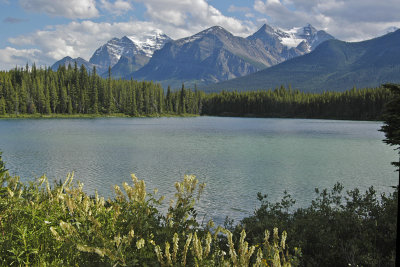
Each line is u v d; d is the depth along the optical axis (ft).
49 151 150.30
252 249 10.29
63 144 179.63
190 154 146.10
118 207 12.61
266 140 217.97
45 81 568.00
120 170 103.81
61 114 537.65
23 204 14.44
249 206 63.21
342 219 26.40
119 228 11.97
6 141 192.24
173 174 98.02
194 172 102.42
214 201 66.80
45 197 15.64
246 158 136.05
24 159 125.70
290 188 81.46
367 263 18.70
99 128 312.29
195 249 10.25
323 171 107.65
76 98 567.59
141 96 623.36
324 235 23.00
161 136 237.25
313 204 33.86
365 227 25.16
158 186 79.87
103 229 12.04
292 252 20.85
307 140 221.05
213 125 394.73
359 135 263.08
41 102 521.65
